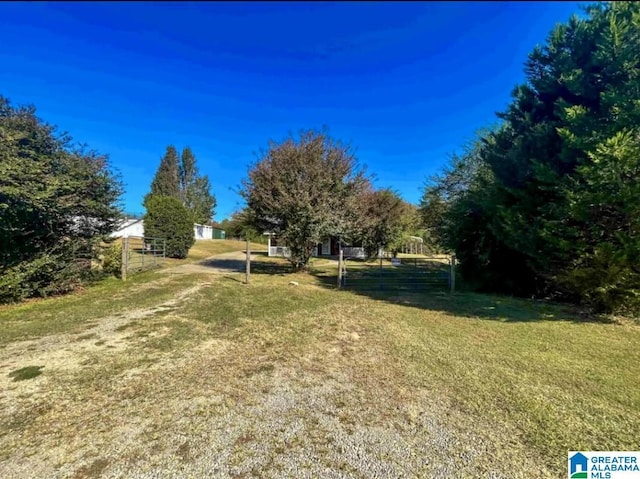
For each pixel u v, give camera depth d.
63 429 2.59
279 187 12.60
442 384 3.51
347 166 13.49
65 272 8.28
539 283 8.97
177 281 10.76
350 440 2.50
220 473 2.12
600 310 7.06
